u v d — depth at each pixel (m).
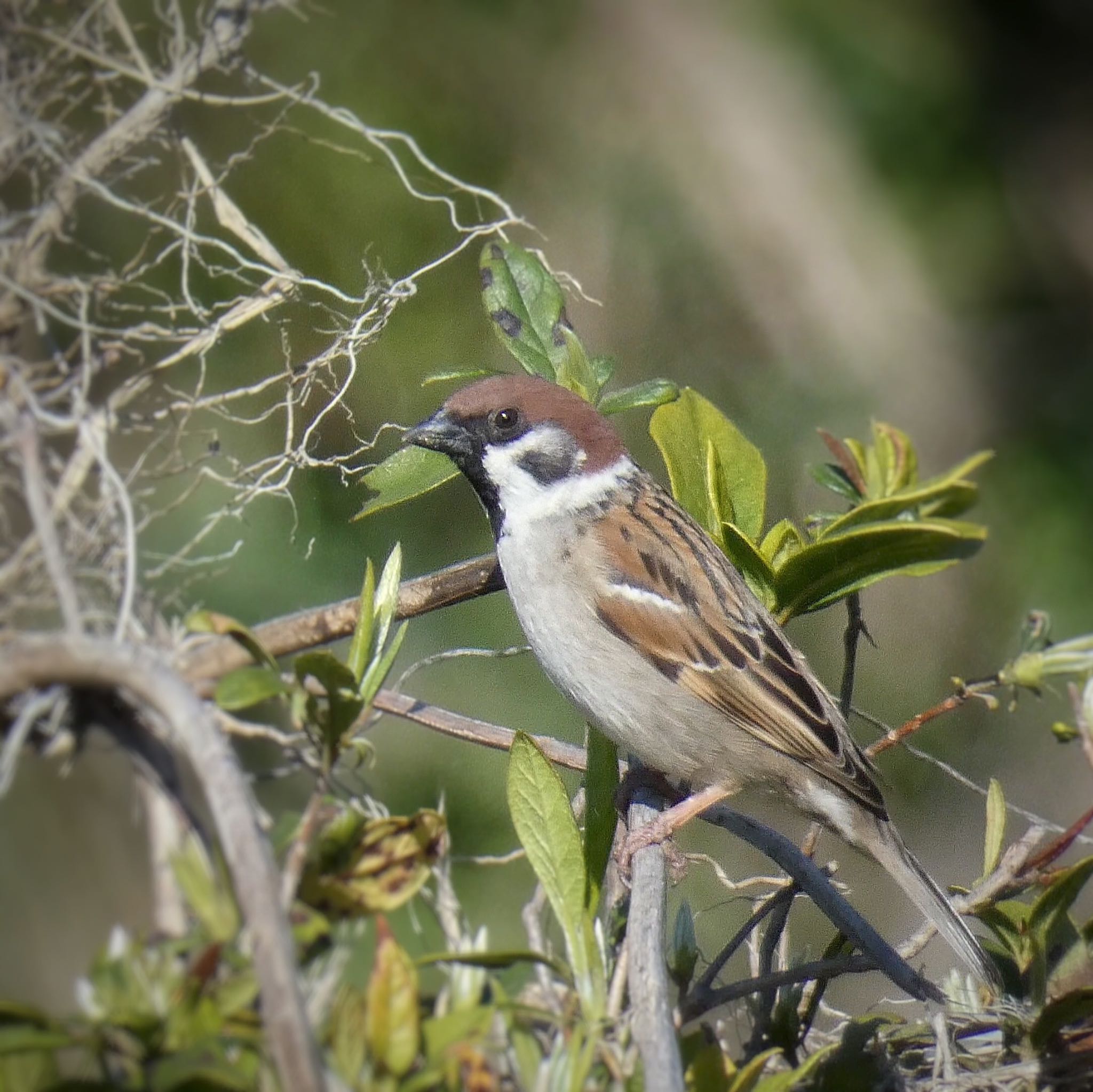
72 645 4.16
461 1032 3.94
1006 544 13.45
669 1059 4.06
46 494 4.75
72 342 5.78
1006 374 14.42
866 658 12.12
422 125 10.79
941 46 16.00
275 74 10.09
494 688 10.00
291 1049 3.51
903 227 14.39
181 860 3.98
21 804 7.43
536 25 11.94
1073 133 16.08
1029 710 11.93
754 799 10.96
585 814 5.70
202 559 5.71
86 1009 3.83
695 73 13.26
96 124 6.45
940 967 9.96
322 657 4.13
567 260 11.38
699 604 7.35
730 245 12.52
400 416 9.05
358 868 4.41
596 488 7.37
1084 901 10.89
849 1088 4.95
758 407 12.34
